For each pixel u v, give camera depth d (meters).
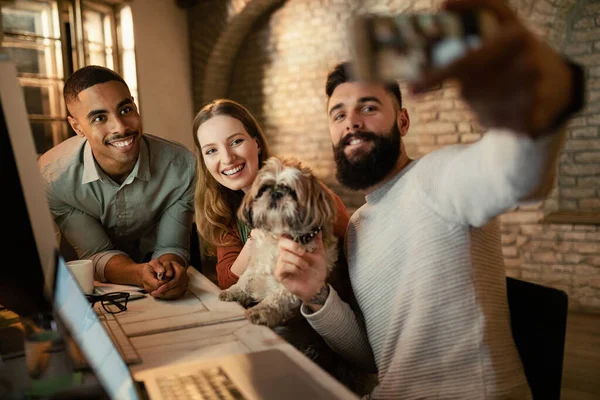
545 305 0.94
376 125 1.01
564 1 3.03
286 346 0.93
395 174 1.04
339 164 1.06
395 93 1.05
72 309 0.75
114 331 1.07
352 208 4.09
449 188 0.81
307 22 4.19
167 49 4.30
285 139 4.48
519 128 0.41
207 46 4.45
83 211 1.73
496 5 0.40
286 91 4.41
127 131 1.60
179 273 1.33
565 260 3.13
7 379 0.76
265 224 1.12
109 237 1.82
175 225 1.77
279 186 1.10
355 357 1.09
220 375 0.81
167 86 4.32
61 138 3.43
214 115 1.43
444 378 0.85
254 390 0.75
